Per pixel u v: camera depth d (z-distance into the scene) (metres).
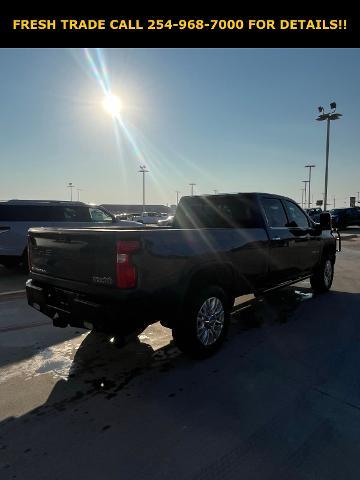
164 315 3.61
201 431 2.75
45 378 3.63
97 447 2.58
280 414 2.96
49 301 4.00
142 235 3.36
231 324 5.29
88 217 10.16
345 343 4.52
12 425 2.84
